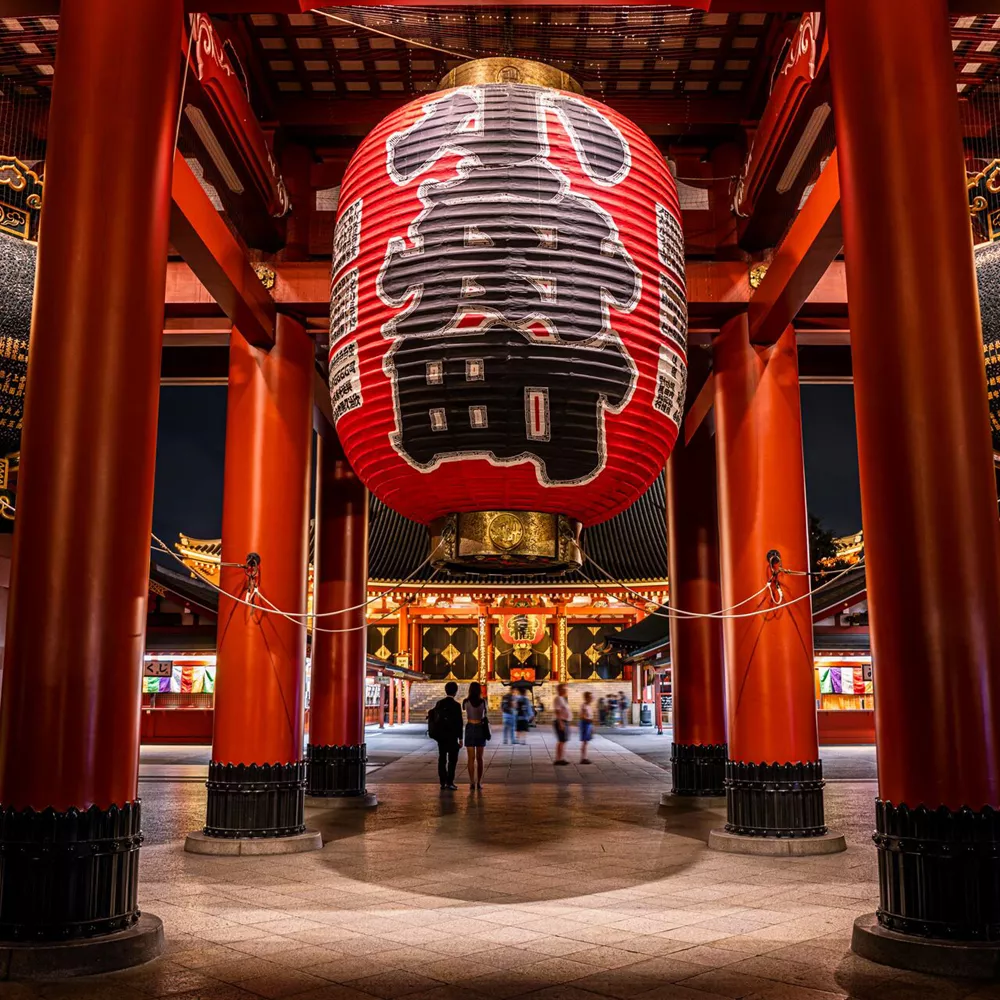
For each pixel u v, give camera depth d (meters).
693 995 4.25
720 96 9.45
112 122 5.06
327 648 12.84
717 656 12.66
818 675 26.98
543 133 5.23
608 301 5.05
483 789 14.50
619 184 5.34
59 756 4.59
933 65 5.02
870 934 4.77
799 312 9.41
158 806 12.32
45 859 4.54
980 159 9.02
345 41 8.64
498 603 40.69
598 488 5.36
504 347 4.87
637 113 9.45
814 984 4.39
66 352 4.86
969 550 4.64
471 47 8.62
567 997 4.24
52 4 5.63
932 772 4.60
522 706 31.11
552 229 5.02
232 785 8.48
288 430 9.11
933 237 4.87
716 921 5.70
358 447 5.53
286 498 8.98
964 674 4.58
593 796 13.43
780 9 5.93
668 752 23.25
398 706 40.31
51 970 4.42
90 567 4.73
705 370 12.23
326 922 5.70
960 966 4.41
